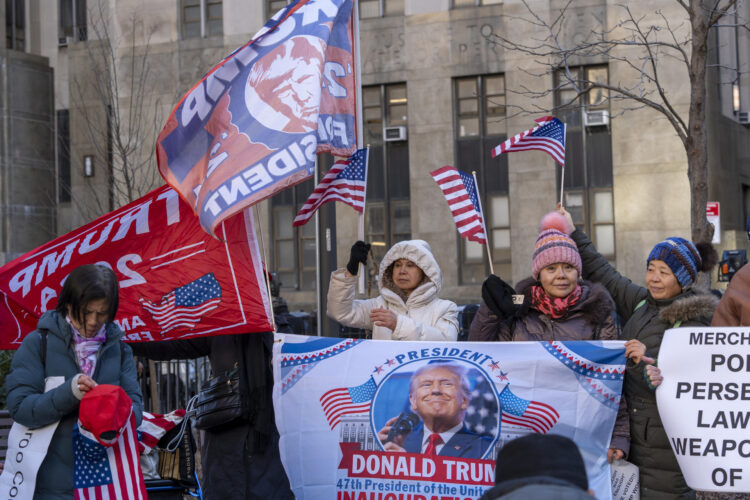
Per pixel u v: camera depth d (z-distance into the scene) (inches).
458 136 939.3
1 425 273.7
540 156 908.6
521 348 193.5
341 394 198.1
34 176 1086.4
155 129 962.1
